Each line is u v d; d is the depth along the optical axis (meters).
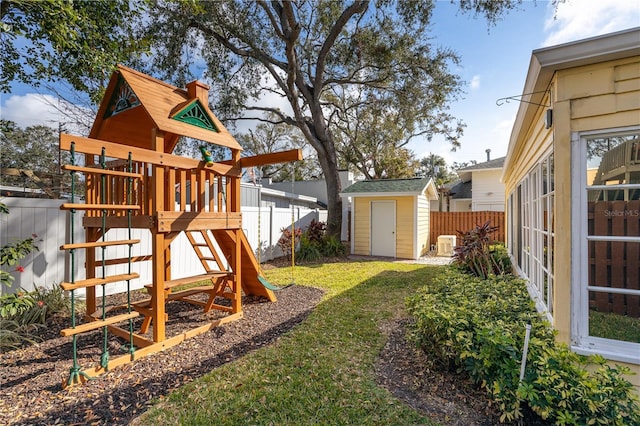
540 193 3.49
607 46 2.20
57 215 5.07
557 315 2.51
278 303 5.25
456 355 2.63
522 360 2.16
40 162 12.33
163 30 9.34
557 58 2.36
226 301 5.37
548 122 2.68
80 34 4.47
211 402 2.42
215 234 5.09
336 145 20.14
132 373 2.90
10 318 3.80
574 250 2.47
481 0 8.95
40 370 2.94
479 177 16.14
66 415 2.28
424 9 9.90
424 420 2.19
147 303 4.05
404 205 11.14
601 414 1.88
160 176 3.59
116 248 5.78
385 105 12.95
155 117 3.58
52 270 4.98
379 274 7.81
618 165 2.52
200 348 3.47
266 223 10.06
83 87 5.15
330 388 2.61
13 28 3.53
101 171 2.97
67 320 4.27
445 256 11.41
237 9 9.94
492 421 2.18
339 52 11.70
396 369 2.94
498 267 6.12
